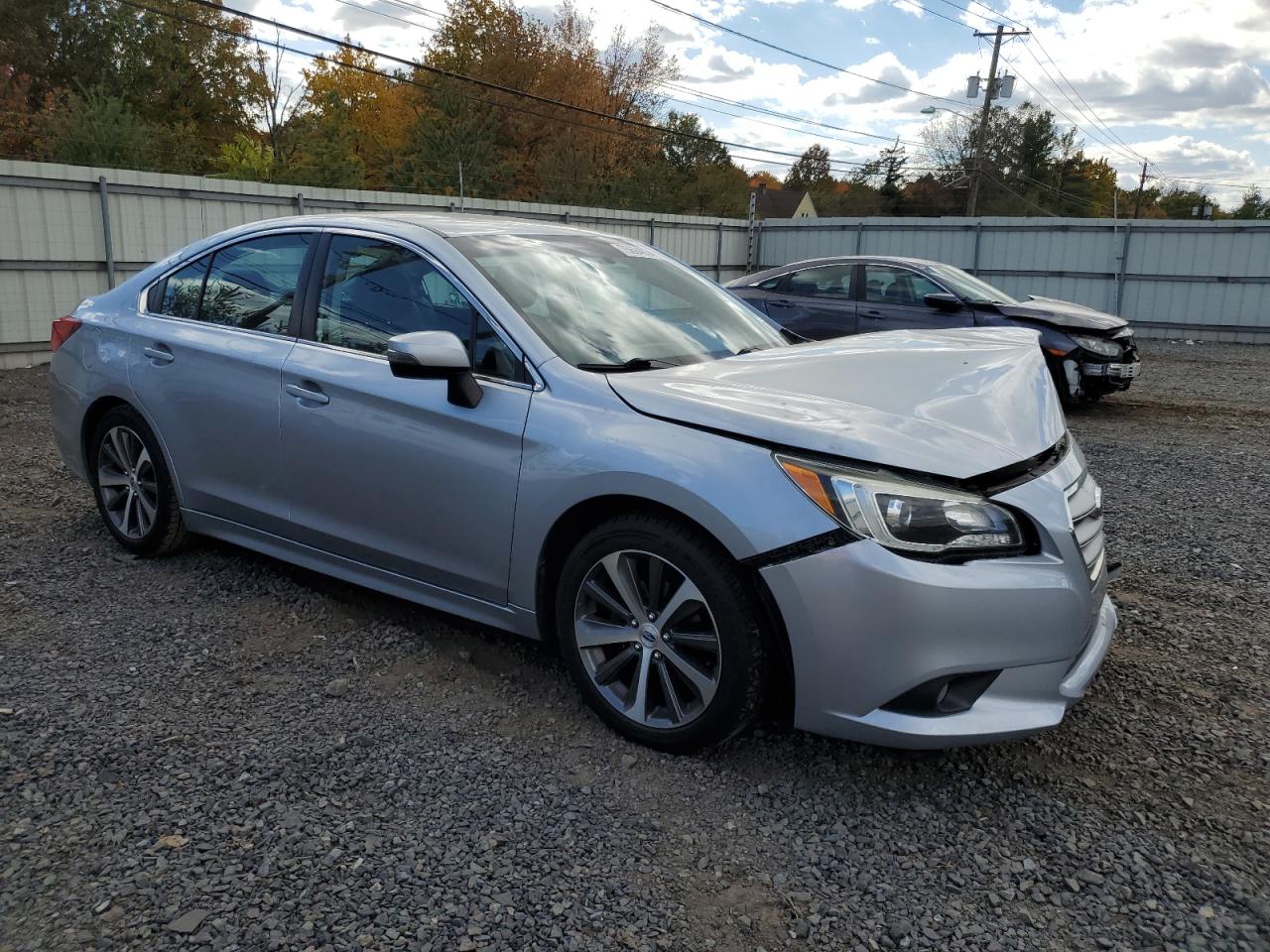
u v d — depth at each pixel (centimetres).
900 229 2177
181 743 277
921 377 301
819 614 244
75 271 1209
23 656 330
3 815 239
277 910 208
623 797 257
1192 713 316
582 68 4519
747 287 1059
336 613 377
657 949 201
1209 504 596
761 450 254
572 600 289
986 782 271
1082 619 257
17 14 3681
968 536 243
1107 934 210
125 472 430
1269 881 229
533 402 293
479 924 206
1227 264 1834
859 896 221
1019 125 7419
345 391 334
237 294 392
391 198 1594
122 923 203
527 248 352
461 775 264
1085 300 1988
